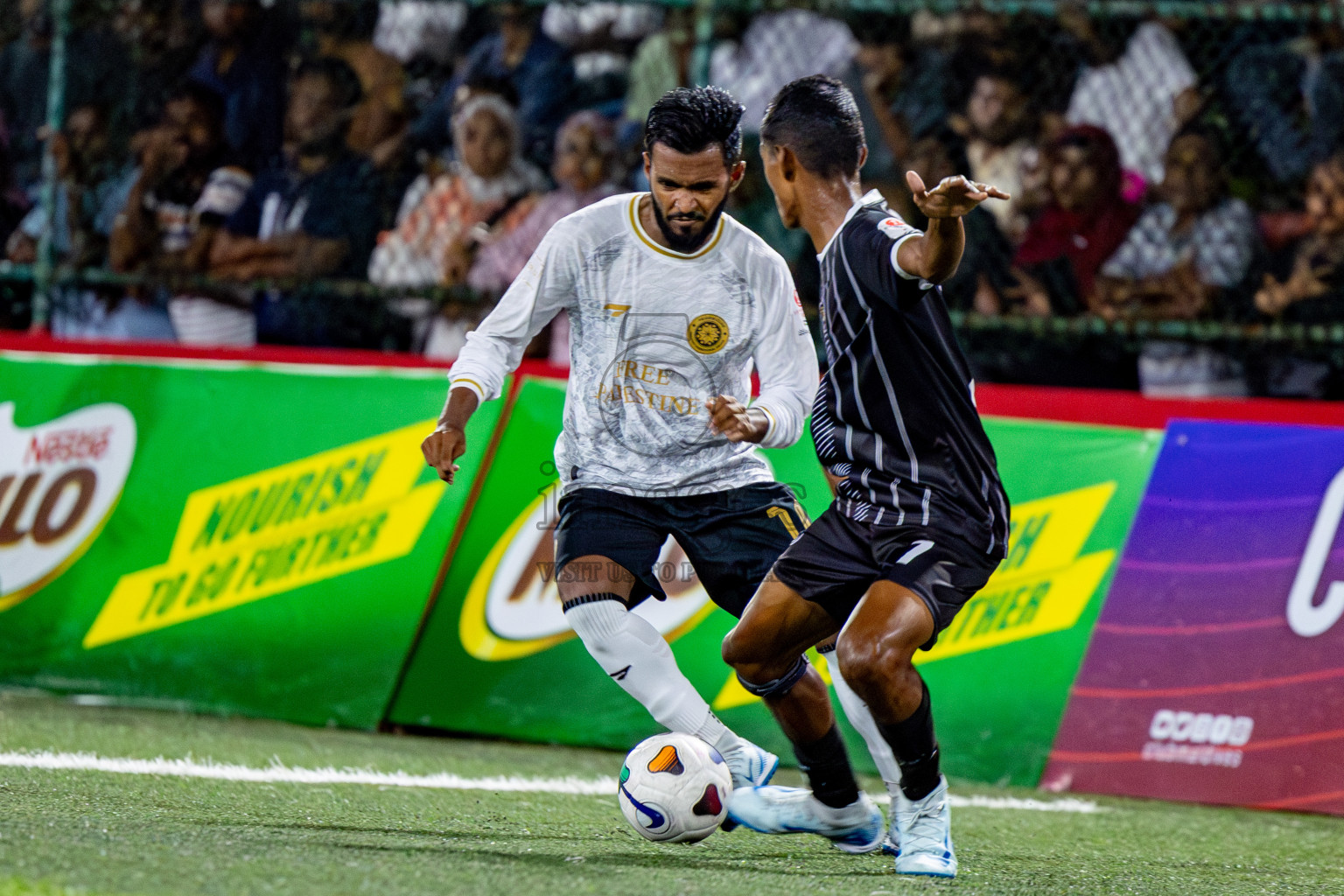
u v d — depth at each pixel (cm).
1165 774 1577
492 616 1750
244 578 1808
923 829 1027
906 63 2045
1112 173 1978
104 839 934
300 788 1295
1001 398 1720
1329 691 1548
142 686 1802
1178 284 1973
